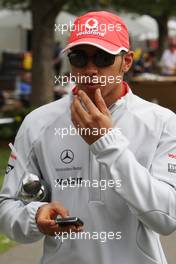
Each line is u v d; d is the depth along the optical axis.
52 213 5.09
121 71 5.33
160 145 5.29
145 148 5.27
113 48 5.14
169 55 41.47
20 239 5.38
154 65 50.34
